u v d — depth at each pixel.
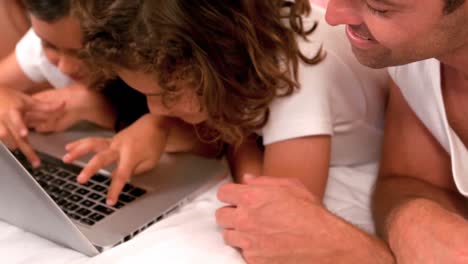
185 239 0.77
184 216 0.85
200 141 1.00
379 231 0.86
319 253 0.73
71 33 0.97
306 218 0.75
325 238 0.74
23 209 0.79
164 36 0.83
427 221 0.71
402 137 0.97
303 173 0.92
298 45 0.94
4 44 1.26
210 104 0.88
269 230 0.76
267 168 0.94
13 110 1.04
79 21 0.89
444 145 0.91
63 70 1.07
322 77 0.94
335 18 0.71
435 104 0.87
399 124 0.98
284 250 0.74
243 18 0.87
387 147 1.00
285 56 0.91
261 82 0.89
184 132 1.01
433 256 0.67
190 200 0.90
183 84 0.86
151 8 0.83
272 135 0.93
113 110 1.11
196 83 0.86
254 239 0.75
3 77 1.21
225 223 0.79
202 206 0.88
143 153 0.95
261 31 0.89
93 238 0.81
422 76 0.87
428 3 0.65
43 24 0.98
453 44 0.71
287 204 0.76
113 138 0.97
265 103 0.91
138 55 0.83
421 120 0.94
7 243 0.82
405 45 0.69
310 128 0.92
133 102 1.11
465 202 0.93
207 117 0.92
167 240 0.77
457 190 0.95
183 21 0.83
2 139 0.99
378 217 0.90
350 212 0.96
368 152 1.08
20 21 1.24
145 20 0.83
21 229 0.85
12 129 1.01
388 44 0.69
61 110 1.09
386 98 1.07
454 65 0.80
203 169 0.96
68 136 1.07
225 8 0.86
